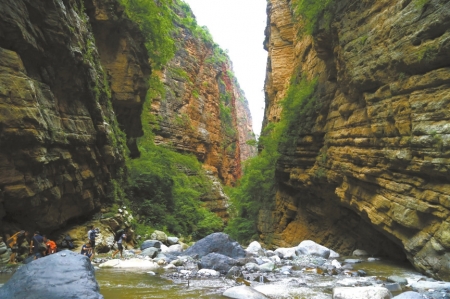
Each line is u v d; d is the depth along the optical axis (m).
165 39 23.05
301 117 20.50
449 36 8.48
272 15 34.66
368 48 12.20
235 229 31.83
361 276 9.62
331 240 19.53
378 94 11.66
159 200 24.95
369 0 12.59
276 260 11.95
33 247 9.93
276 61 33.91
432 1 9.15
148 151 30.55
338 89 16.23
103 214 15.65
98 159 15.47
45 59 11.30
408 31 9.97
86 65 13.92
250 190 30.77
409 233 10.29
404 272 10.53
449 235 8.47
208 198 42.97
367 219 13.56
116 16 18.73
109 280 8.46
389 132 10.98
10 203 9.56
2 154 9.06
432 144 8.77
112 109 18.95
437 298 6.91
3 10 9.16
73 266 6.07
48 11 11.31
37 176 10.30
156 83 27.38
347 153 14.14
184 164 38.44
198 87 56.50
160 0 24.33
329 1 15.62
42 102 10.77
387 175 11.38
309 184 19.42
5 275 8.35
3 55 9.16
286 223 25.31
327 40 16.89
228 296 6.92
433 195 9.07
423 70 9.54
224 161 62.16
